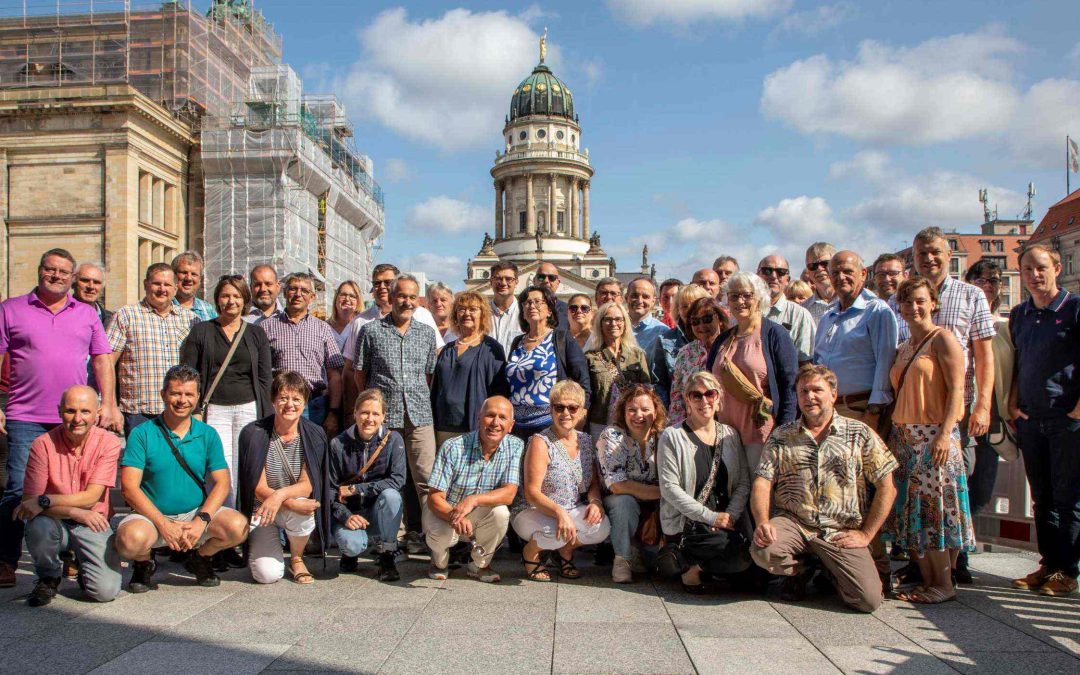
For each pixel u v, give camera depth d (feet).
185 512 24.61
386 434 26.11
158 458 24.23
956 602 22.75
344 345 35.27
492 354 29.43
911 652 18.24
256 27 189.78
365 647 18.35
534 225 316.60
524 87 334.65
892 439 24.00
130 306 28.81
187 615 20.97
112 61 158.20
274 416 25.85
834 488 22.56
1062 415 23.41
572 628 19.88
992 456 27.94
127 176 139.74
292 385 25.02
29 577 25.14
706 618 20.88
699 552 22.90
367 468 25.68
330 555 28.99
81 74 157.79
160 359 28.60
